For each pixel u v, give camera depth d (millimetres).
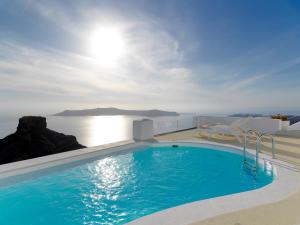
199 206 2943
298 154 6414
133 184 5285
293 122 11258
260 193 3414
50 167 5656
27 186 4984
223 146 7812
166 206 4195
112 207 4180
